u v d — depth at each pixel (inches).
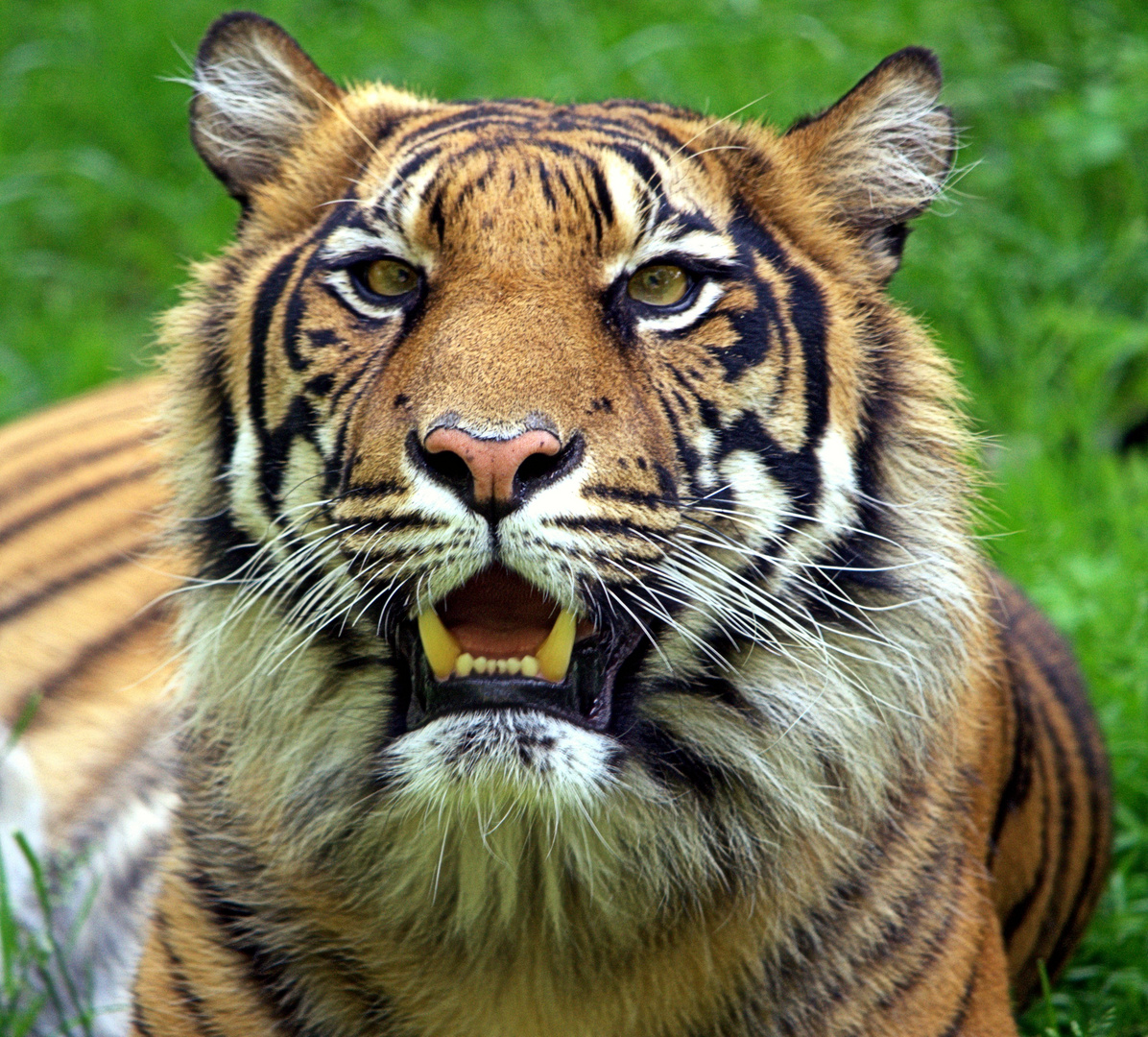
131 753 286.0
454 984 216.4
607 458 197.2
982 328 441.4
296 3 564.4
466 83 526.0
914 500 223.0
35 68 562.3
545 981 216.7
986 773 242.2
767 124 238.7
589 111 231.3
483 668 200.5
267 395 218.4
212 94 244.8
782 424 212.7
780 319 215.0
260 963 220.1
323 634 216.2
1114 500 378.9
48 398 466.9
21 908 284.2
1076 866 285.9
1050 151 464.8
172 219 525.3
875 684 217.9
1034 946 277.9
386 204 211.8
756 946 214.4
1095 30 482.6
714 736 215.6
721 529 209.2
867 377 223.1
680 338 208.2
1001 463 403.5
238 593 221.8
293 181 237.1
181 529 230.2
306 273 218.2
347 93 247.3
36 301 520.1
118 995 264.5
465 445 188.4
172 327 236.5
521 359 194.9
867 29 489.1
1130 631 334.0
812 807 213.8
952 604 221.8
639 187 209.5
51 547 323.6
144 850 271.4
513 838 208.8
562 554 194.2
